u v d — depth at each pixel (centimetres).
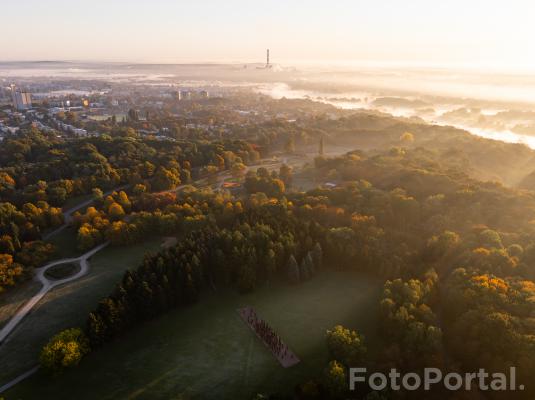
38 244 19925
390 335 13462
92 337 13662
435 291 14800
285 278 17250
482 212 19238
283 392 12075
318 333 14250
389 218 19738
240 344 13912
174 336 14400
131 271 16262
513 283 13825
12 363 13512
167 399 12012
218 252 16638
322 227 18800
